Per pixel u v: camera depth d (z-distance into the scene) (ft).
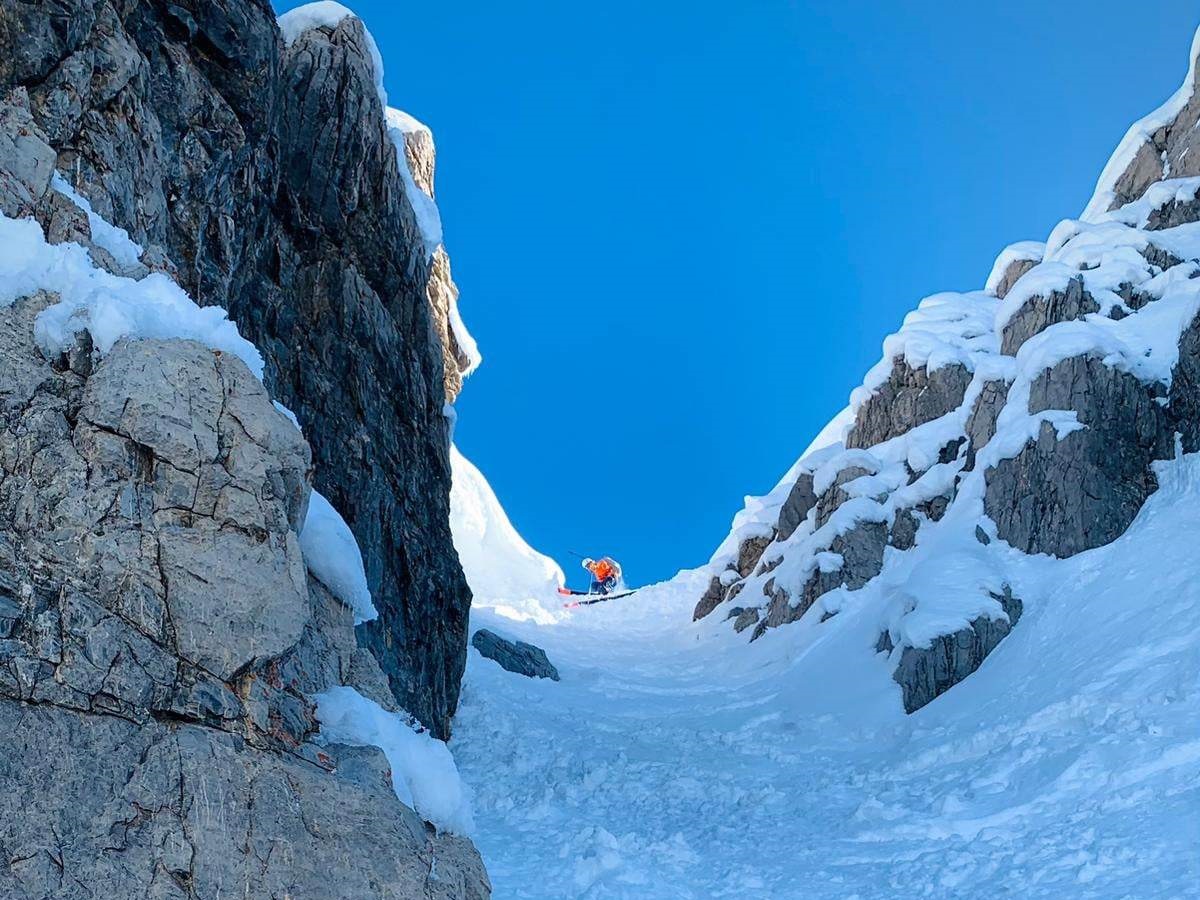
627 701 95.14
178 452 22.86
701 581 151.94
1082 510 80.53
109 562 21.59
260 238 51.98
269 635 23.25
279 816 22.04
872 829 53.78
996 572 80.02
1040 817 50.14
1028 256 129.29
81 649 20.67
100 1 31.86
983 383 102.68
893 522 105.91
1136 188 126.52
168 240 37.11
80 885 19.10
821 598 103.65
